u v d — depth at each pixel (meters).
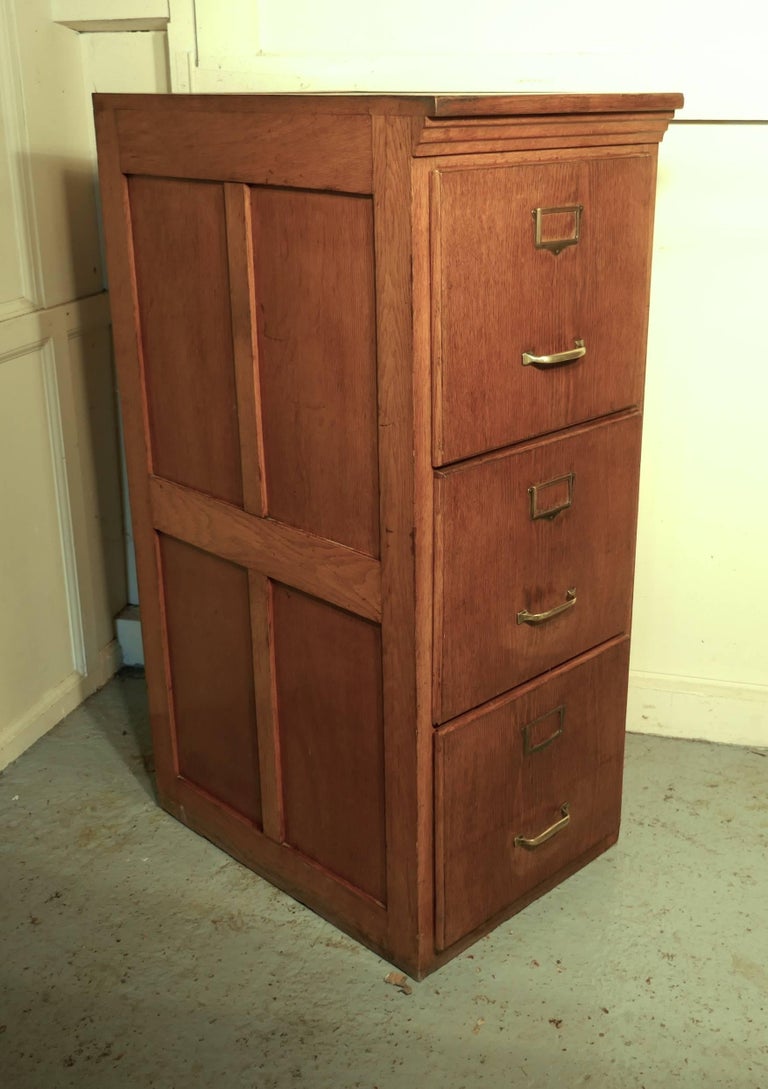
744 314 2.13
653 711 2.44
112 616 2.71
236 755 2.01
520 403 1.61
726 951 1.84
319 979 1.79
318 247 1.54
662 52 1.99
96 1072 1.61
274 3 2.11
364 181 1.43
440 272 1.43
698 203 2.09
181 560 1.98
